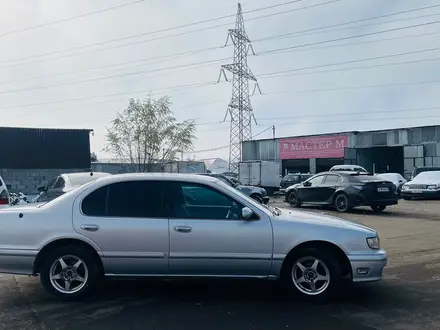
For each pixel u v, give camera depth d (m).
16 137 24.98
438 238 11.11
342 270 6.21
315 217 6.16
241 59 46.56
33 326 5.01
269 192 32.28
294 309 5.59
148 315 5.36
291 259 5.86
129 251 5.77
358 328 4.95
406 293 6.30
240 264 5.78
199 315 5.36
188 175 6.17
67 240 5.86
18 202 17.52
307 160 47.06
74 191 6.05
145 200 5.94
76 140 26.20
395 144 40.44
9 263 5.80
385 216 15.77
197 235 5.75
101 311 5.50
